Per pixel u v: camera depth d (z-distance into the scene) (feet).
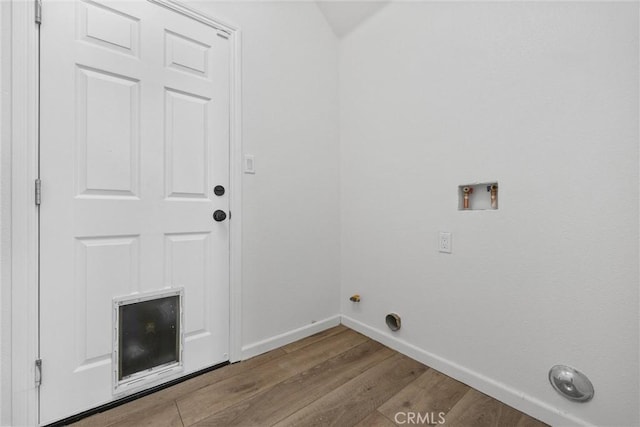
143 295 4.05
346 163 6.43
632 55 2.90
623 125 2.97
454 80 4.41
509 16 3.78
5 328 3.18
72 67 3.52
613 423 3.07
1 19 3.16
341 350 5.35
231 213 4.85
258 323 5.21
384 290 5.61
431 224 4.76
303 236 5.88
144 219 4.05
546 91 3.47
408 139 5.12
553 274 3.46
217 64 4.70
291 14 5.68
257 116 5.16
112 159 3.80
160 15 4.16
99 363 3.74
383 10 5.52
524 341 3.71
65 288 3.50
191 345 4.48
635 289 2.93
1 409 3.18
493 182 3.97
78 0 3.56
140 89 4.00
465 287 4.32
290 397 4.00
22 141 3.24
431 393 4.09
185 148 4.40
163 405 3.82
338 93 6.53
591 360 3.20
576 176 3.27
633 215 2.93
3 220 3.16
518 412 3.70
